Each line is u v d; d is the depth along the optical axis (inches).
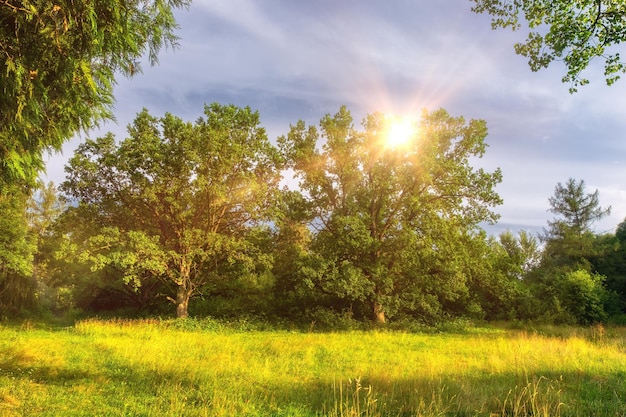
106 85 260.4
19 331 769.6
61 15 194.2
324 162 1139.9
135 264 927.0
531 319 1250.0
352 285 1008.2
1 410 240.8
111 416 246.4
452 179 1084.5
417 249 1037.2
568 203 1995.6
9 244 984.9
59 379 343.6
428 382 342.0
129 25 242.8
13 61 198.4
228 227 1093.8
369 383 350.3
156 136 978.1
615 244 1663.4
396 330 1008.9
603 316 1236.5
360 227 1034.7
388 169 1109.7
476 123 1087.6
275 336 802.2
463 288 1060.5
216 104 970.1
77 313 1343.5
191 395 300.8
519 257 1165.7
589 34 381.4
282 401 299.6
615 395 311.1
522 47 429.7
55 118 265.0
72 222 1065.5
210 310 1226.6
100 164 1021.2
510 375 396.2
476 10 441.7
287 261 1180.5
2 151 236.8
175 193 988.6
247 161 989.8
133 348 522.6
